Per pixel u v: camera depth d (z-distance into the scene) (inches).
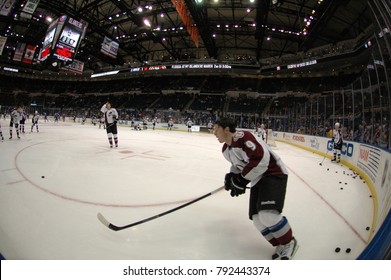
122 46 1130.7
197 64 1173.7
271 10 693.3
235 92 1306.6
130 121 1090.1
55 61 609.3
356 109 301.9
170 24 962.7
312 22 701.9
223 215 121.7
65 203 128.3
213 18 852.6
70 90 1804.9
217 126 87.7
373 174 189.2
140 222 97.8
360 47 748.6
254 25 825.5
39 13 923.4
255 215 86.6
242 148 80.9
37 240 89.5
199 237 97.3
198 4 662.5
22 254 80.2
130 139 494.3
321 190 180.1
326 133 428.5
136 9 789.9
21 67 1673.2
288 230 80.4
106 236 95.1
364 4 609.0
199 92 1359.5
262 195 80.3
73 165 220.8
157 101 1407.5
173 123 1037.8
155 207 129.1
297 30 826.8
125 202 134.3
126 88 1581.0
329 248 91.4
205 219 115.8
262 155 75.7
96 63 1600.6
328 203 148.1
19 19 973.2
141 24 884.0
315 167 291.0
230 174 95.4
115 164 236.1
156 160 271.1
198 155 328.5
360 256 64.2
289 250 81.1
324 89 1083.3
